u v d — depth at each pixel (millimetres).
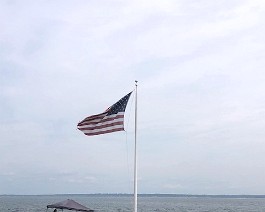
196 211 115375
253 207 149000
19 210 103438
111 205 156625
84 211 24906
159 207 145250
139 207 142875
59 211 44656
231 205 174875
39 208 116500
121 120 18656
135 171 18875
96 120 18797
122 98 18812
